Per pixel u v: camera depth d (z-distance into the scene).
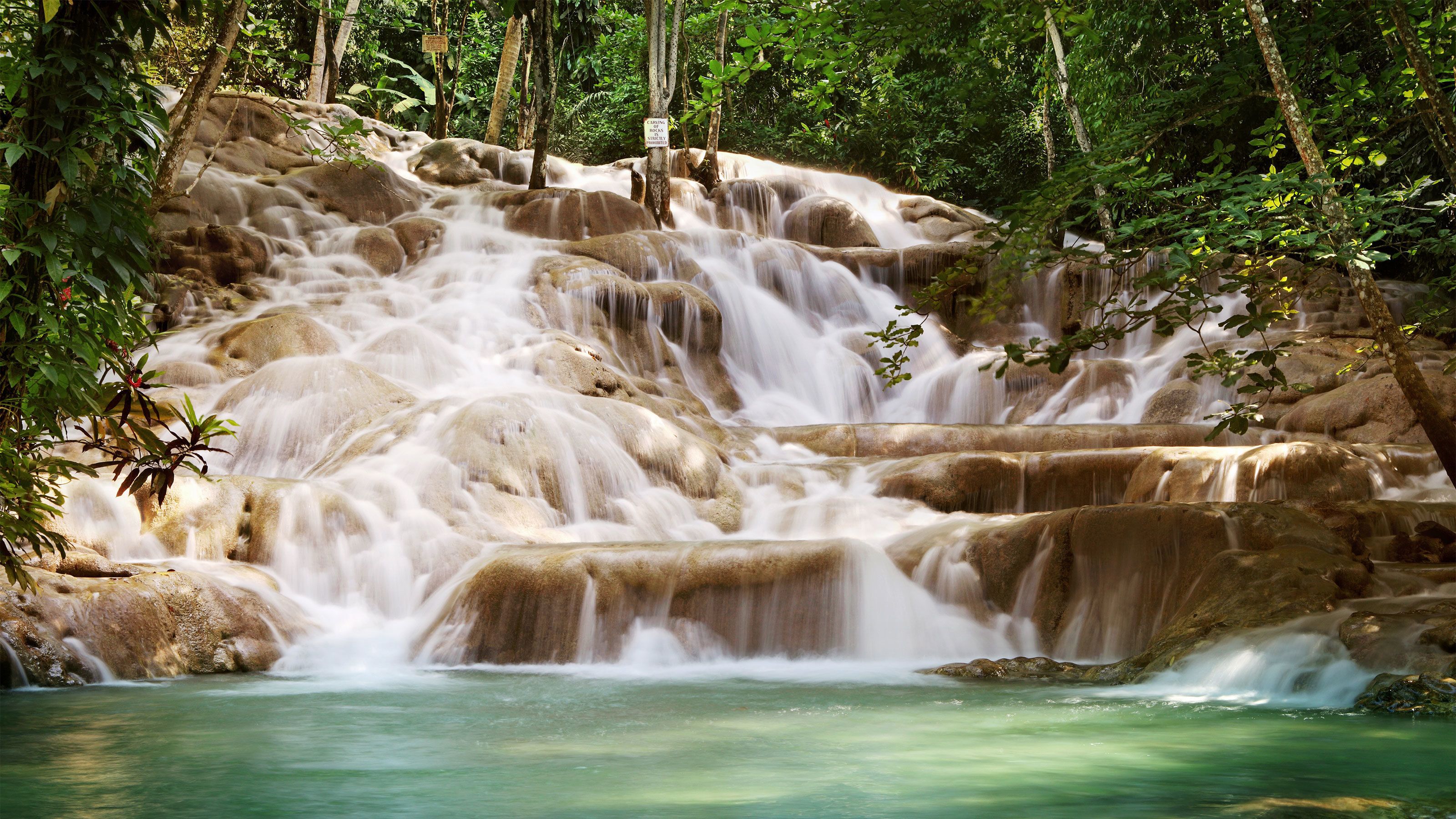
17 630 7.13
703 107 7.19
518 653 8.50
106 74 4.84
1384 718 5.62
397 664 8.48
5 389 4.68
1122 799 3.97
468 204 18.67
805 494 11.45
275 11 23.70
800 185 21.97
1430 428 6.85
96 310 4.81
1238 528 7.92
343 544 9.34
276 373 11.82
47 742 5.24
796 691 6.91
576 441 10.95
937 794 4.06
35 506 4.96
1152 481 10.62
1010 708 6.08
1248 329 5.86
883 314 17.77
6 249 4.50
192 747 5.09
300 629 8.55
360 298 14.65
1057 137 25.77
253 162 19.31
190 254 15.59
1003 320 18.09
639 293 14.99
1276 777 4.31
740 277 17.27
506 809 3.88
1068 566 8.55
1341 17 7.64
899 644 8.49
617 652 8.40
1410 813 3.73
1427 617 6.39
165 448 4.82
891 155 27.34
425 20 31.94
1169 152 10.96
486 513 10.07
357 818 3.78
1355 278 6.91
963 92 8.10
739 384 16.05
